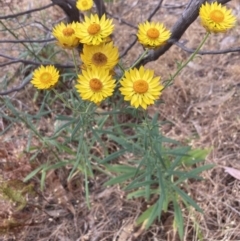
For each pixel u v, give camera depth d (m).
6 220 0.38
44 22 0.49
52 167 0.40
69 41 0.30
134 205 0.40
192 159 0.41
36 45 0.48
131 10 0.56
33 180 0.42
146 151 0.34
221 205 0.39
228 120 0.45
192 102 0.47
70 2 0.39
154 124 0.34
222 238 0.38
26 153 0.41
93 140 0.40
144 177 0.38
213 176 0.41
